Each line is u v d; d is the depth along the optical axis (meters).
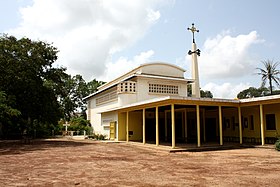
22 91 24.53
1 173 8.29
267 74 30.03
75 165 9.91
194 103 15.60
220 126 16.59
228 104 16.72
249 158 11.34
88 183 6.82
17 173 8.28
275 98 14.67
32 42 25.67
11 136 30.44
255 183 6.62
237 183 6.65
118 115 23.64
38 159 11.73
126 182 6.91
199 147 15.41
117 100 24.53
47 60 27.34
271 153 12.98
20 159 11.76
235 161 10.53
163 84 24.16
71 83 57.00
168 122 25.00
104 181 7.05
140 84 23.14
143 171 8.54
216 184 6.57
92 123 33.94
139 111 23.84
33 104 25.70
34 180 7.22
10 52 23.66
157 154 13.55
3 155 13.40
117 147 17.95
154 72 24.47
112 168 9.19
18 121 28.05
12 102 21.83
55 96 28.22
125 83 22.67
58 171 8.62
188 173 8.10
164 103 15.86
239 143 17.88
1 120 21.77
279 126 16.72
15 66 23.17
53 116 28.17
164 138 23.52
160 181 6.99
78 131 40.19
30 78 23.91
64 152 14.78
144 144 18.20
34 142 23.94
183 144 17.97
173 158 11.87
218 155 12.62
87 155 13.24
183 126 23.73
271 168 8.80
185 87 25.16
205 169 8.78
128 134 21.78
